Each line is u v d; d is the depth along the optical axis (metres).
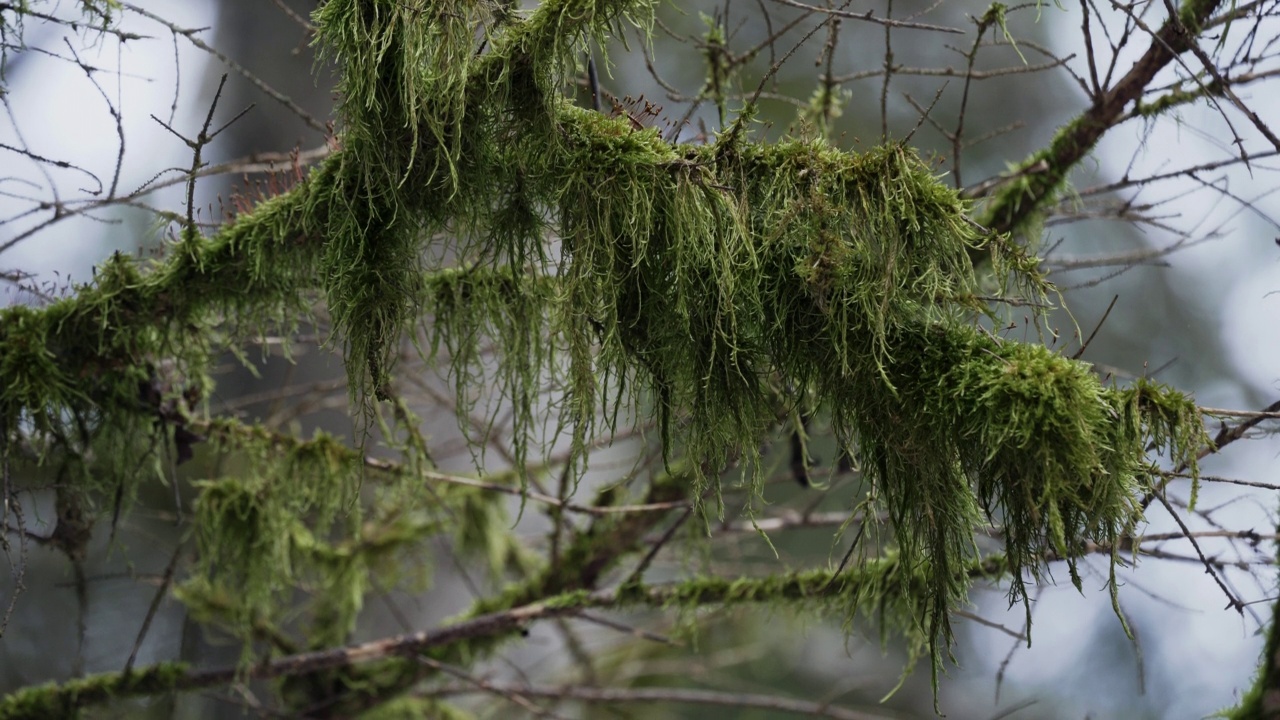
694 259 2.43
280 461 2.69
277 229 2.51
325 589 2.94
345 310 2.46
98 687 2.73
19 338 2.55
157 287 2.55
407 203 2.46
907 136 2.41
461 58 2.41
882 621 2.64
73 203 2.57
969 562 2.44
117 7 2.51
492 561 3.04
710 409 2.45
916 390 2.42
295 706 2.90
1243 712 2.56
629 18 2.42
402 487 2.72
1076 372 2.38
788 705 2.97
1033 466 2.39
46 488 2.60
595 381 2.45
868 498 2.45
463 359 2.55
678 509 2.83
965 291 2.42
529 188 2.46
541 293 2.52
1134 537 2.39
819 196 2.41
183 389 2.66
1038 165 2.67
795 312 2.45
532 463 3.03
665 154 2.43
